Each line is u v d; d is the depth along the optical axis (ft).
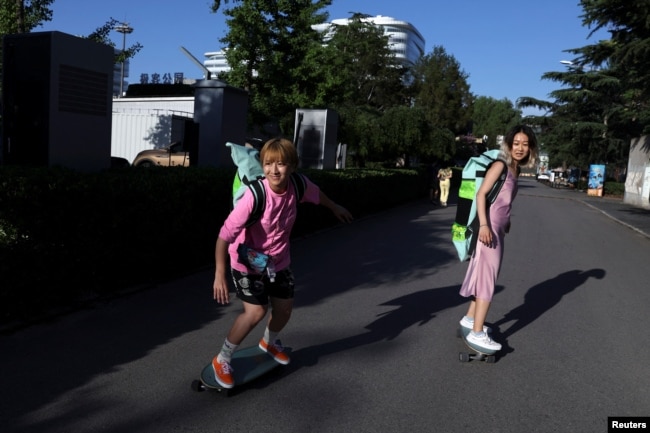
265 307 11.91
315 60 62.39
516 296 22.45
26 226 15.17
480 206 14.11
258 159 12.38
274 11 55.47
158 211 20.31
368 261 28.17
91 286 18.20
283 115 60.34
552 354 15.67
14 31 38.01
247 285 11.60
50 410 10.86
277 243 11.93
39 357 13.33
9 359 13.11
